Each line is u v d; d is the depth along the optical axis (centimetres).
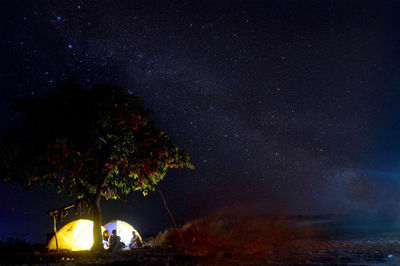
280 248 1068
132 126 1324
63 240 1426
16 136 1312
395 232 1552
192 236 1662
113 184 1484
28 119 1305
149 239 1738
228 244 1270
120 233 1619
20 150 1285
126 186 1498
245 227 1969
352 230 1728
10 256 1060
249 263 762
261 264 743
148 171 1377
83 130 1314
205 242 1395
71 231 1459
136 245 1542
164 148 1398
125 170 1378
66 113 1308
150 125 1437
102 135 1349
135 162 1375
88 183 1421
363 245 1070
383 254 834
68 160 1305
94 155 1343
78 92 1341
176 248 1209
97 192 1366
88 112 1302
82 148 1349
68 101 1332
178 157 1459
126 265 816
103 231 1510
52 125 1295
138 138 1376
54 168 1329
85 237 1455
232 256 895
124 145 1373
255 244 1238
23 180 1346
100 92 1341
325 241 1273
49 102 1313
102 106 1298
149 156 1384
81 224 1498
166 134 1452
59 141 1244
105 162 1377
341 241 1246
